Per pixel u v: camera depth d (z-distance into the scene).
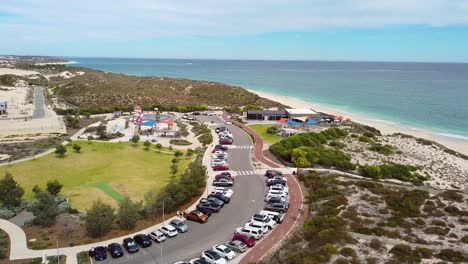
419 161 95.31
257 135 111.88
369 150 99.62
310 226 51.09
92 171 78.06
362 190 65.38
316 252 43.19
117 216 53.22
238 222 54.66
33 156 85.50
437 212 55.69
